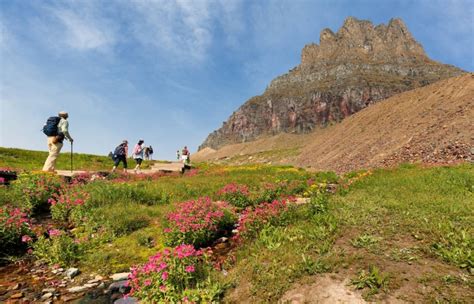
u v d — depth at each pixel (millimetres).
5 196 12438
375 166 40688
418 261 6258
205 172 29375
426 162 30062
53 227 10781
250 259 7203
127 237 10180
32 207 11961
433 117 44281
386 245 7070
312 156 85250
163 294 6176
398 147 42312
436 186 12430
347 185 15609
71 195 12906
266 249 7562
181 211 10391
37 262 8359
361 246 7121
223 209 11953
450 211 8883
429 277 5637
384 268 6066
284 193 16406
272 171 29562
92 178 20031
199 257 7738
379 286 5539
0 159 31172
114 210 11969
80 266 8312
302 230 8375
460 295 5105
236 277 6605
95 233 10281
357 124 81625
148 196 15203
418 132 42031
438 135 35062
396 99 74125
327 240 7465
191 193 16594
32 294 6707
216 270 7297
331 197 12305
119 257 8836
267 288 5891
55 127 18484
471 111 35906
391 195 11625
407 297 5191
